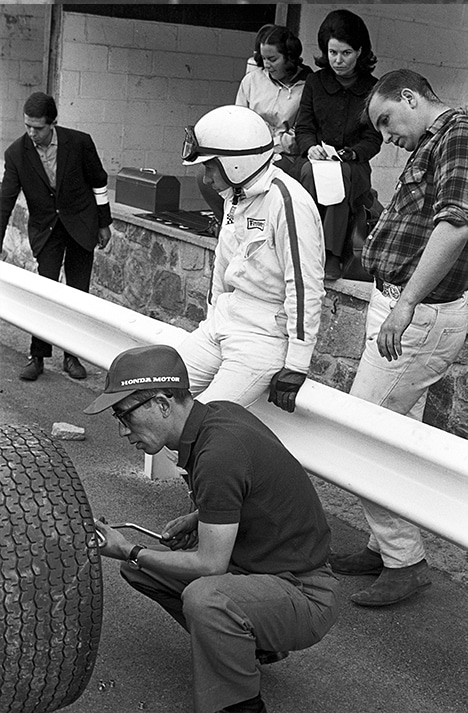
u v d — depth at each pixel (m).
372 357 3.96
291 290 3.68
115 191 8.21
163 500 4.86
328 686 3.45
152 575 3.29
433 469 3.27
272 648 3.02
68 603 2.76
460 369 5.21
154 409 2.96
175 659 3.54
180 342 4.21
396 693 3.44
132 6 8.88
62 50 8.72
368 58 5.55
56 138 6.27
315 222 3.68
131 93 9.16
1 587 2.69
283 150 6.18
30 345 7.15
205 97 9.59
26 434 3.00
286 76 6.23
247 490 2.95
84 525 2.82
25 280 5.09
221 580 2.96
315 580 3.11
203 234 6.91
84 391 6.41
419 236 3.75
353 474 3.58
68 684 2.87
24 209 8.59
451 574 4.32
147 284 7.43
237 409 3.11
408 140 3.74
